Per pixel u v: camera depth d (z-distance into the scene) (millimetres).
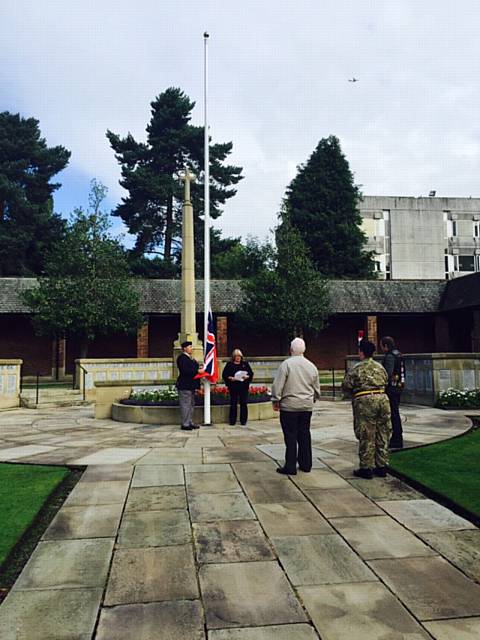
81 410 16766
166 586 3744
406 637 3074
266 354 37062
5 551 4293
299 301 31141
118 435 10320
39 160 48781
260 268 35031
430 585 3742
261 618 3299
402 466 7020
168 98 49062
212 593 3639
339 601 3512
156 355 35969
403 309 36281
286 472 6793
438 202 62125
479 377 14523
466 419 11578
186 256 16375
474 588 3697
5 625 3238
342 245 48281
